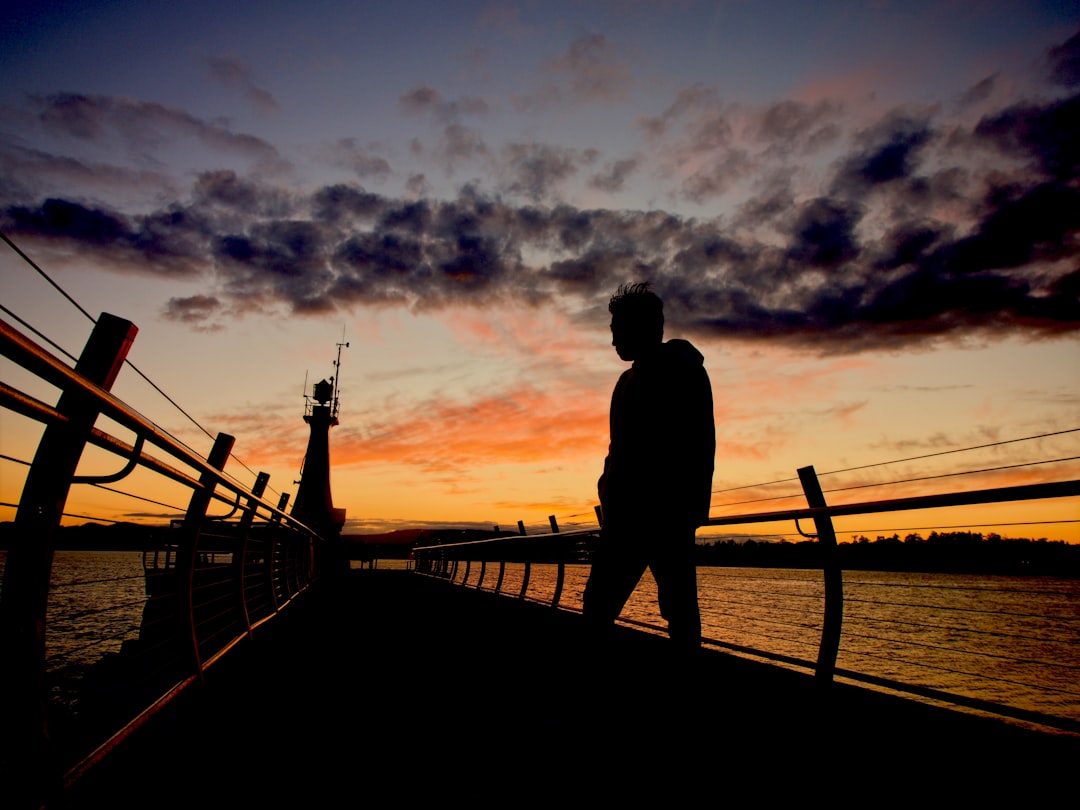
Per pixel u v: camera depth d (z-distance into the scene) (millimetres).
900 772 1927
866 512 2617
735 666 3430
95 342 1664
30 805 1328
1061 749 1893
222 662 3818
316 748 2152
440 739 2264
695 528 2230
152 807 1622
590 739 2227
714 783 1829
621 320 2459
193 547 2973
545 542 7477
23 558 1402
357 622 6328
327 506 23203
